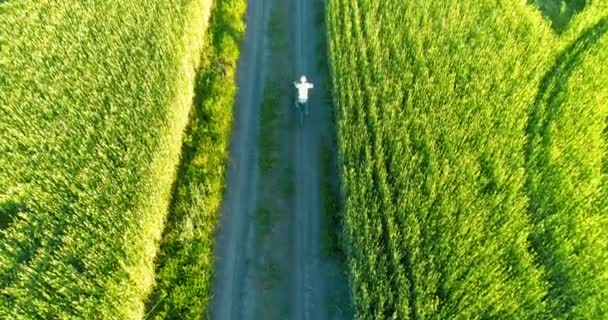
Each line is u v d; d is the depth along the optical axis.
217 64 31.03
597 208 21.27
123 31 28.39
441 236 20.03
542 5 33.16
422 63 26.97
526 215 20.97
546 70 27.22
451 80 25.86
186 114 27.50
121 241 20.03
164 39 27.72
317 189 25.94
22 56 27.61
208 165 25.73
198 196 23.89
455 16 29.89
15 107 24.95
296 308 21.81
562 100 25.58
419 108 25.05
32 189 21.48
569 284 19.33
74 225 20.44
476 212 20.77
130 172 21.97
